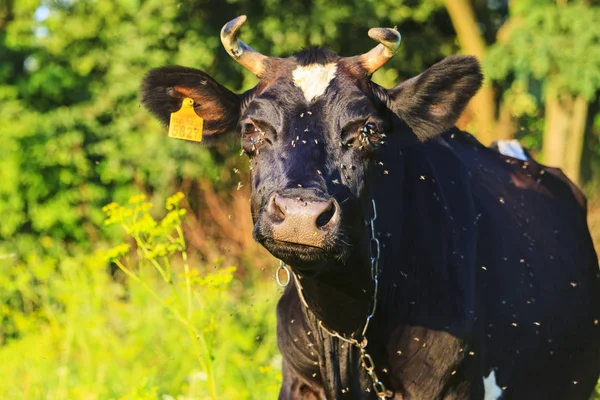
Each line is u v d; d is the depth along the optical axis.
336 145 6.01
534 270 7.81
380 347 6.63
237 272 17.66
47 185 18.39
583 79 17.80
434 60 23.11
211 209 19.02
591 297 8.73
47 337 11.84
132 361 11.25
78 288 12.40
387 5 21.59
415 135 6.71
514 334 7.38
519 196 8.27
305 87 6.21
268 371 9.62
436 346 6.61
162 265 15.17
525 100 21.58
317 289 6.30
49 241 15.58
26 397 9.96
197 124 6.88
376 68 6.52
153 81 6.79
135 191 19.16
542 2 17.94
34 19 20.34
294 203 5.49
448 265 6.74
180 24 20.02
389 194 6.60
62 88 19.89
